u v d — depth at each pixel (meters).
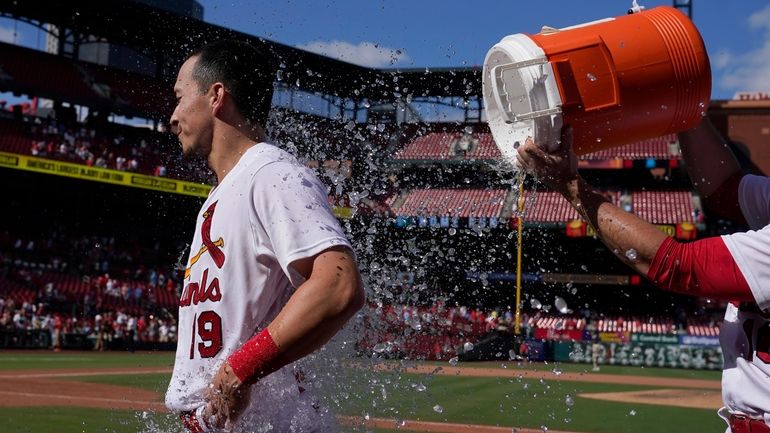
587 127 2.34
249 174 2.15
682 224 32.97
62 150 32.06
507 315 31.16
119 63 49.53
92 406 11.41
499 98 2.36
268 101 2.40
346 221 3.25
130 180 32.41
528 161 2.34
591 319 33.00
